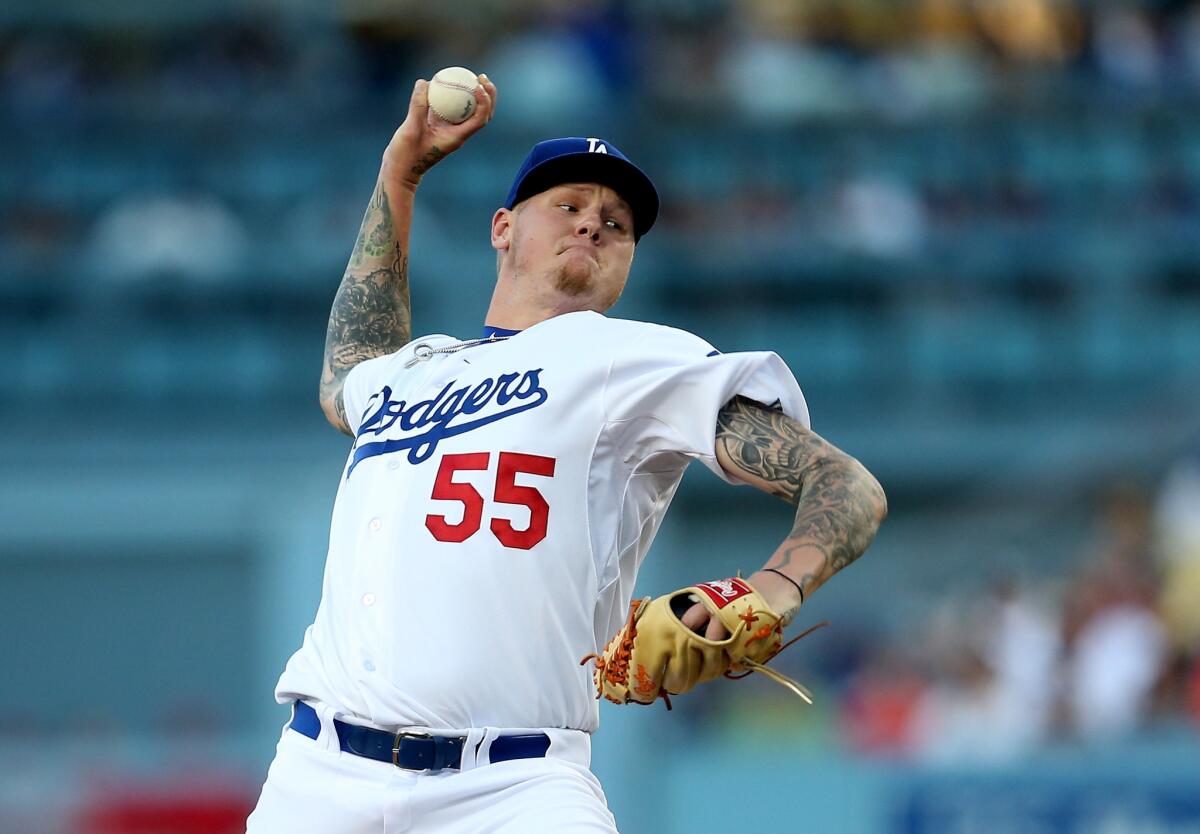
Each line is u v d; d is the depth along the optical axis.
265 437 42.53
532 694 11.21
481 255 42.75
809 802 31.08
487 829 11.07
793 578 10.30
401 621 11.31
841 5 54.66
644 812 32.00
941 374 44.31
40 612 40.84
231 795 34.56
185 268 45.78
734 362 11.12
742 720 34.16
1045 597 34.72
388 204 14.36
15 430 42.59
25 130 50.00
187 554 40.84
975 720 32.09
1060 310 45.19
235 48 54.53
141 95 53.56
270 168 49.28
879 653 35.28
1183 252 45.91
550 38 52.06
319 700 11.58
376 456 12.04
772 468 10.90
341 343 14.01
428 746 11.10
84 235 47.84
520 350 11.95
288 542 40.59
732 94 52.25
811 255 45.47
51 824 34.34
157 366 44.41
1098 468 38.75
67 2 55.88
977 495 42.56
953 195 48.62
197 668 40.38
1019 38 54.66
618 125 48.56
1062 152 50.09
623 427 11.44
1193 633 32.69
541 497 11.32
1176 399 40.56
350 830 11.30
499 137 47.91
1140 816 29.75
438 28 54.19
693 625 10.13
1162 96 52.91
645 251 45.19
